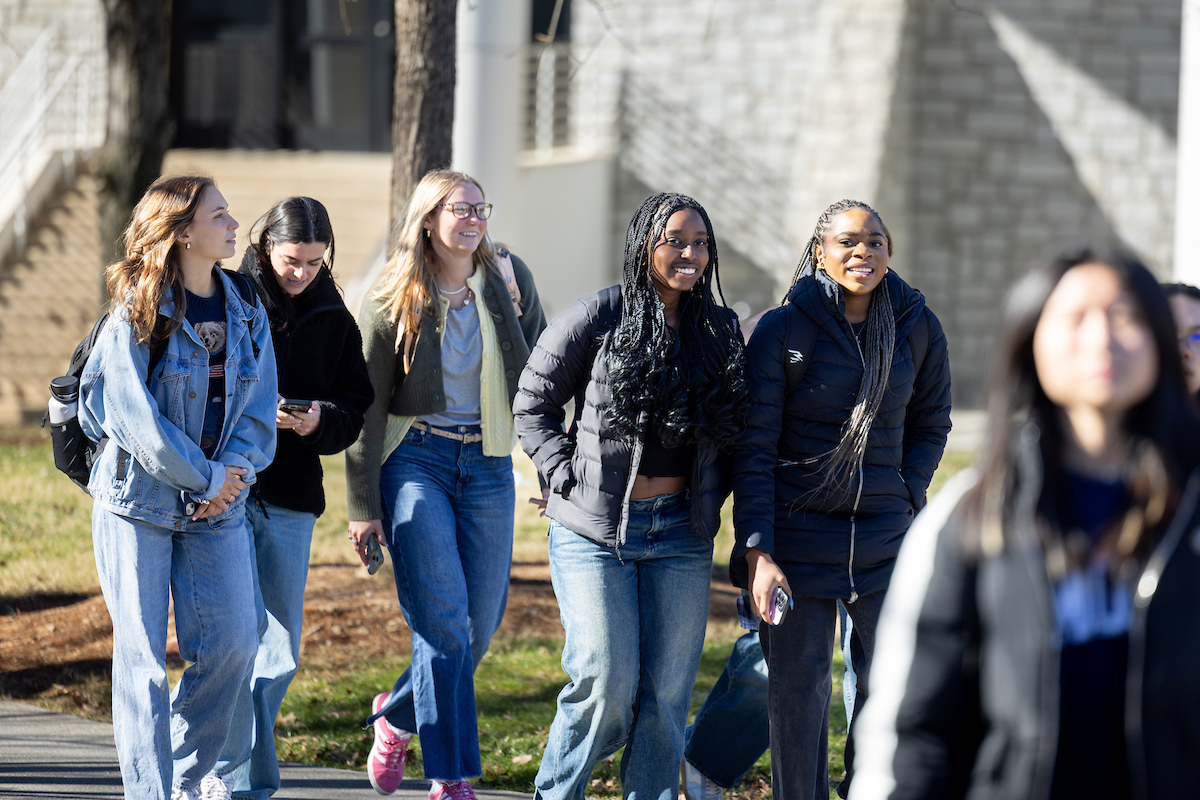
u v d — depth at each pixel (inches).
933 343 556.4
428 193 620.7
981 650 280.2
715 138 2546.8
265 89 2696.9
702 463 523.8
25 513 1241.4
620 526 520.7
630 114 2578.7
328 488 1364.4
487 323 638.5
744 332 591.5
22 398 1900.8
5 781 637.9
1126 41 2464.3
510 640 926.4
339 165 2476.6
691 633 540.1
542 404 543.8
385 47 2669.8
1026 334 279.6
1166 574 265.0
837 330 534.6
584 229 2444.6
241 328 539.5
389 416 634.2
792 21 2498.8
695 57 2546.8
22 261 2081.7
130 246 518.0
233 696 539.8
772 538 522.3
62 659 856.9
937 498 295.6
